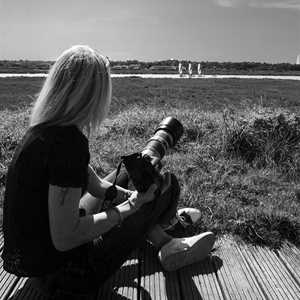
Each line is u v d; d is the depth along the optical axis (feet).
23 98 55.36
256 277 9.35
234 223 11.46
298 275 9.49
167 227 10.02
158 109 26.48
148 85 89.61
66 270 7.30
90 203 8.64
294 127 18.54
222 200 13.02
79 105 6.37
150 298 8.52
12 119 23.20
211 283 9.07
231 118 19.85
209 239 9.39
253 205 13.15
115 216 7.06
